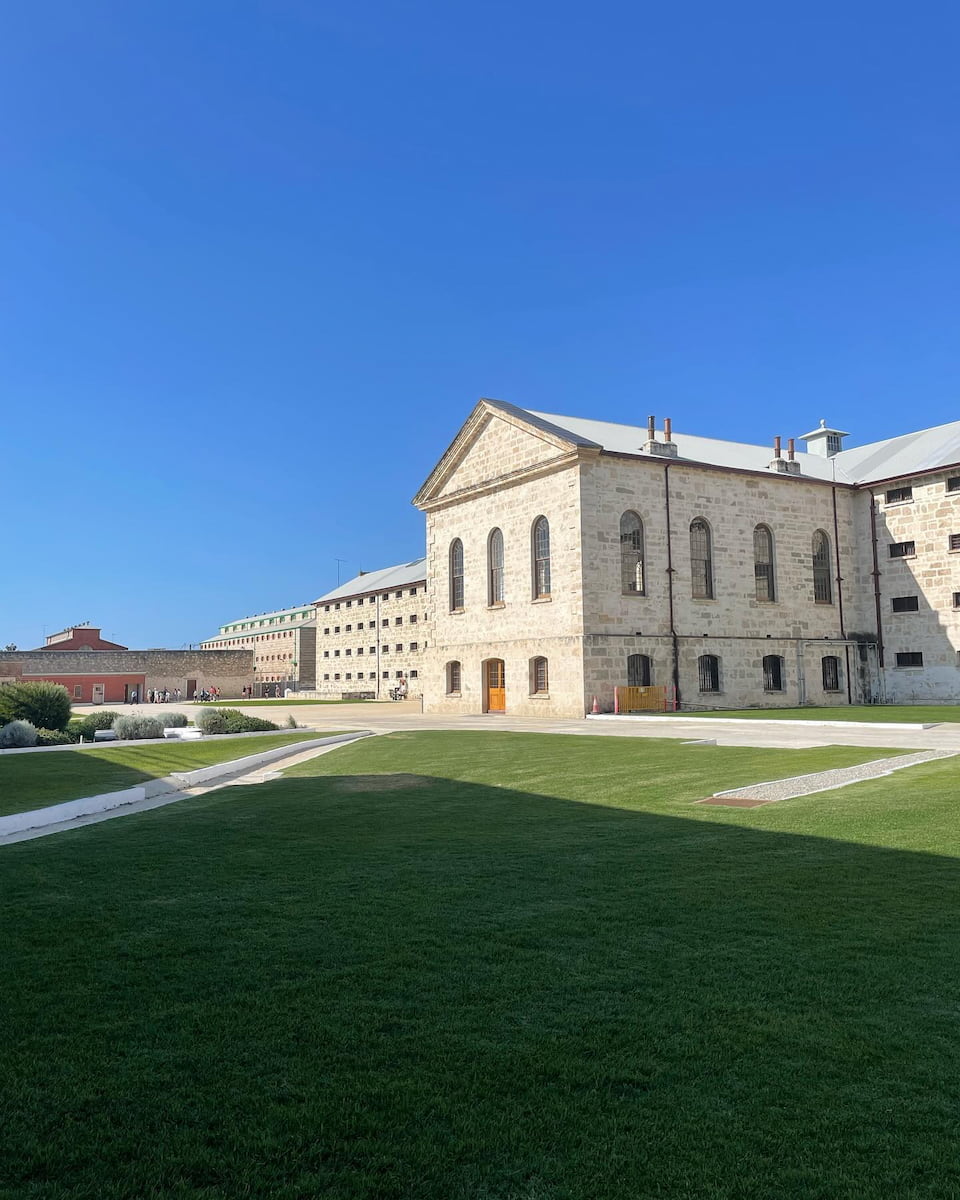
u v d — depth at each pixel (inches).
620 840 385.7
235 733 1213.7
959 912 263.9
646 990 207.9
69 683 3420.3
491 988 210.7
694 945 239.5
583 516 1482.5
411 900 293.0
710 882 305.4
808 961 225.5
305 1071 170.2
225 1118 153.9
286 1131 149.6
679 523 1589.6
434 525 1851.6
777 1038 181.5
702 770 634.2
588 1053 176.1
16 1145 146.4
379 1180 135.7
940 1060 171.0
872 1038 180.5
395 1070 170.1
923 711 1395.2
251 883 323.9
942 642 1635.1
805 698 1683.1
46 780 671.1
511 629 1624.0
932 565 1657.2
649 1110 154.5
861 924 254.5
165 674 3580.2
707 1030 185.5
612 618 1493.6
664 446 1617.9
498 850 372.8
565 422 1758.1
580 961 228.5
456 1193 132.4
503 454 1662.2
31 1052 180.1
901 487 1716.3
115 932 262.7
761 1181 134.0
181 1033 188.1
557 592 1521.9
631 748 821.2
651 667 1519.4
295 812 501.7
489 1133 148.0
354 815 484.4
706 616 1595.7
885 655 1731.1
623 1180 134.8
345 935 255.3
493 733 1093.8
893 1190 130.9
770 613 1672.0
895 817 414.9
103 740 1152.2
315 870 343.3
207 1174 138.2
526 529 1599.4
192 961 234.2
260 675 4852.4
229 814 502.3
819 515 1759.4
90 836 437.1
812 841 369.7
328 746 1030.4
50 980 220.8
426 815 476.7
